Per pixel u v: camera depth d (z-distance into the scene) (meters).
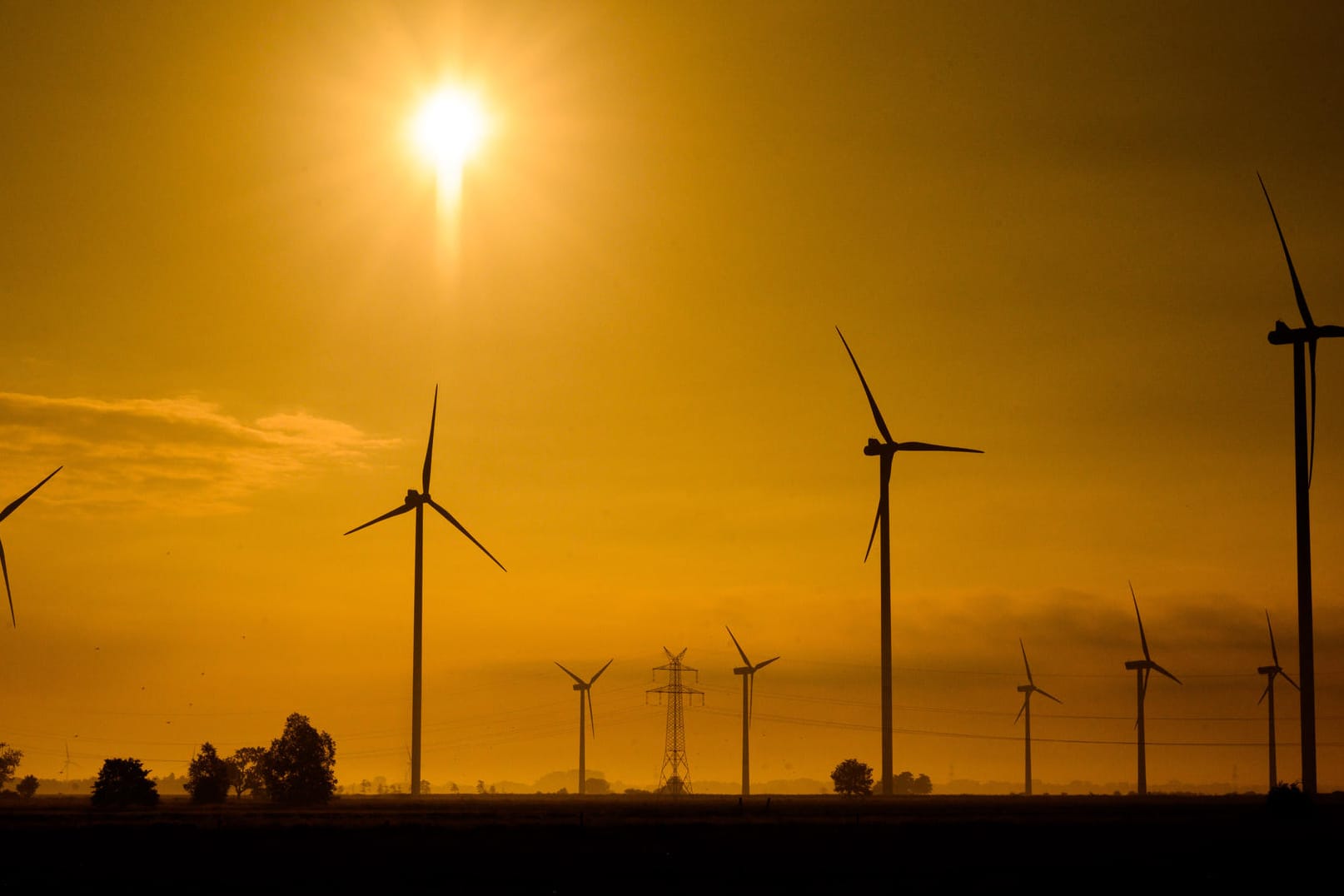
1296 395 177.00
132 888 102.75
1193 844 132.62
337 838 140.50
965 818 174.12
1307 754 171.00
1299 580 173.12
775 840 136.88
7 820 168.00
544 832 147.62
